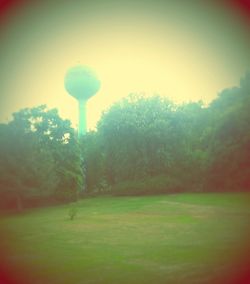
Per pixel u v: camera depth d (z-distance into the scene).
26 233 23.39
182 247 16.31
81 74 81.75
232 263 13.16
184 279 11.58
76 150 56.69
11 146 42.00
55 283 11.92
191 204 37.41
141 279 11.79
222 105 64.19
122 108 67.56
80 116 84.81
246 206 32.62
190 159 64.06
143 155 64.81
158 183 61.12
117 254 15.62
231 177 54.28
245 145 52.06
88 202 51.91
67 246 18.08
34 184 43.75
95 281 11.82
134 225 24.77
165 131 64.12
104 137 69.62
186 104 71.19
